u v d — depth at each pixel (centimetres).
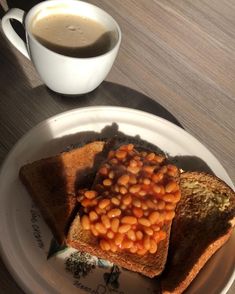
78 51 31
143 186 25
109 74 36
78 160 28
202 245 26
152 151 30
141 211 24
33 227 25
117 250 24
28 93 33
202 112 36
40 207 26
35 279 22
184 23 44
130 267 25
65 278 23
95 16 33
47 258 24
